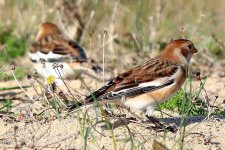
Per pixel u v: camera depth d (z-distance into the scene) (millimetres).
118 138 10117
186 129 10656
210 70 15750
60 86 14422
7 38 18359
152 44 16625
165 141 10047
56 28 16688
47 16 18594
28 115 11438
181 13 18906
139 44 16609
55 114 11266
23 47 18047
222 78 14883
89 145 9930
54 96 11648
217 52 16906
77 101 11000
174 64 11070
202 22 18125
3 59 17297
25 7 19297
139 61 15797
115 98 10500
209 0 20625
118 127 10633
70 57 15352
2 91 13977
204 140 10031
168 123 10977
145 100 10703
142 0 19094
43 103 11992
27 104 12469
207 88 14031
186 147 9844
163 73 10797
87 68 15305
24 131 10594
